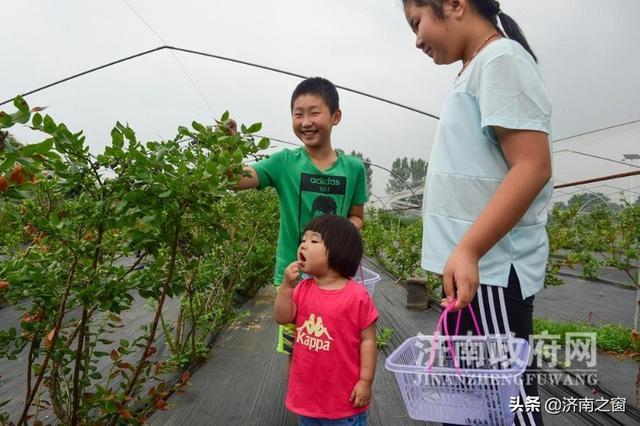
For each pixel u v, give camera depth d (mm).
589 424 2771
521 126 1378
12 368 3535
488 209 1357
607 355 4121
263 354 4094
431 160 1700
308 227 1972
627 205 5797
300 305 1965
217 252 4160
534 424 1495
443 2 1566
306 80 2580
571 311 6191
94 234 2033
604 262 6391
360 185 2742
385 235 10508
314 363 1882
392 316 5805
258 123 1991
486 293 1561
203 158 1828
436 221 1646
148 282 1856
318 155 2619
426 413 1434
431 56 1692
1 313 4953
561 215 6824
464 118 1589
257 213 4805
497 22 1636
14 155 1257
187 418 2846
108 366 3621
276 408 3004
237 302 6273
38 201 2209
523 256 1569
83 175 1654
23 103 1309
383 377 3541
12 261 2033
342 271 1935
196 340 4004
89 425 1957
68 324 2129
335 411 1859
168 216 1765
